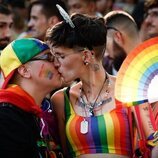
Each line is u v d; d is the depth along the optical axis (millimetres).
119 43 8992
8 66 6906
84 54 7082
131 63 6793
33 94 6930
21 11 12195
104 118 7043
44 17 10312
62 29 7035
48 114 7219
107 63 9273
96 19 7160
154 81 6695
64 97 7242
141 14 11258
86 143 7043
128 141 7035
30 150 6723
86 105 7191
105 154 7004
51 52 6969
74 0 11688
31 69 6906
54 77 6969
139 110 6988
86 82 7219
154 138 6871
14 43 6938
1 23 9523
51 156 7008
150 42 6781
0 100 6773
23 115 6770
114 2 13430
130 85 6754
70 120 7145
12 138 6609
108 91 7219
